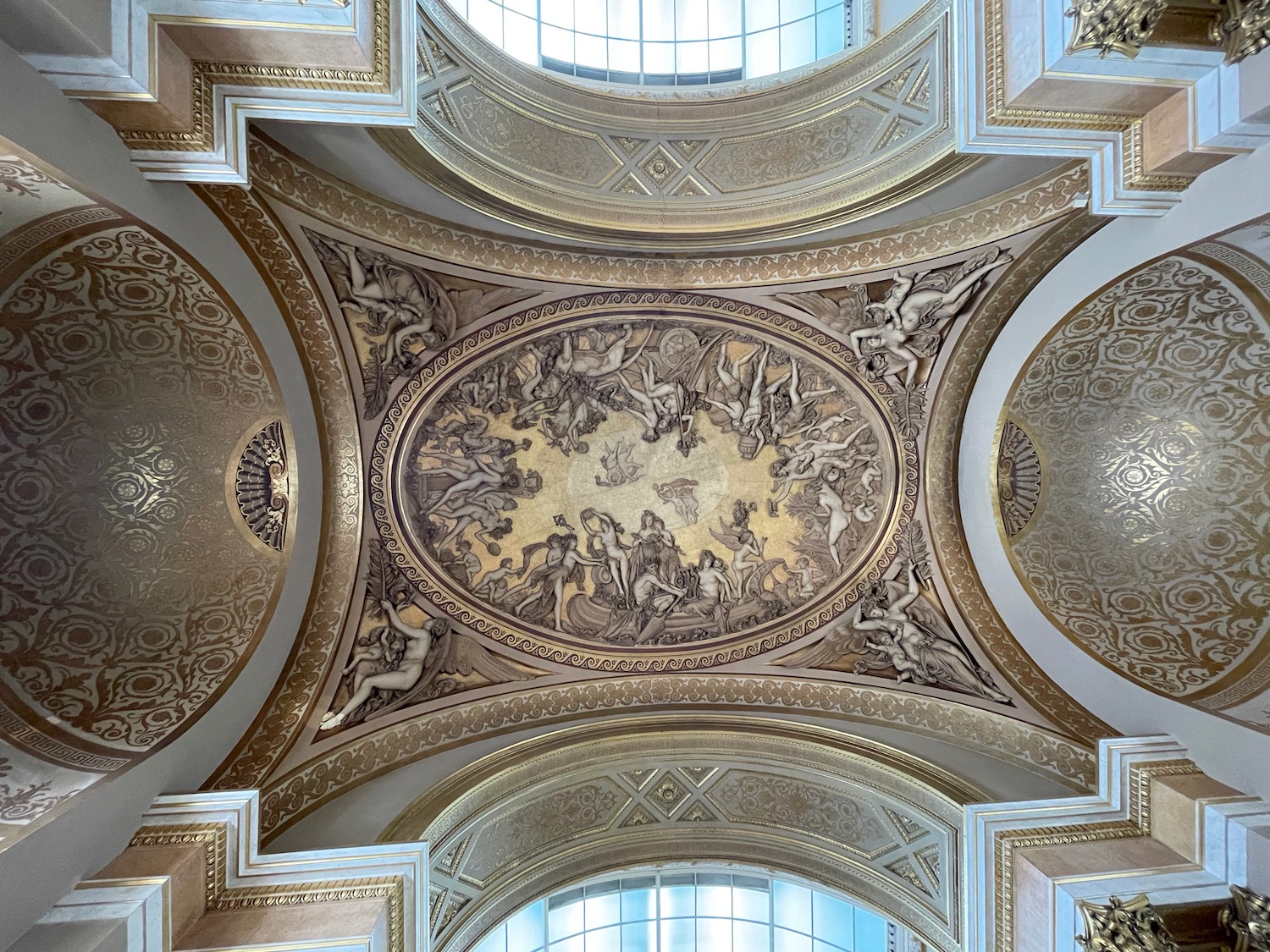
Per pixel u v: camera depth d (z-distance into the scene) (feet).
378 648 27.53
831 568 32.04
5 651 21.06
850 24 33.99
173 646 22.93
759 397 31.65
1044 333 26.07
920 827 25.30
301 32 16.69
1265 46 16.31
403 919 19.70
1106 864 20.20
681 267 29.71
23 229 17.72
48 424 21.97
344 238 24.38
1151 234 21.13
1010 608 28.45
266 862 20.10
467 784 25.14
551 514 31.83
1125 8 16.28
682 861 29.73
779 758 29.01
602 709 31.24
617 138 30.04
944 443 29.94
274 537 25.25
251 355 23.15
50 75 15.40
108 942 15.69
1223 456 26.32
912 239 27.20
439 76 24.38
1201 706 22.54
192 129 17.31
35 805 17.04
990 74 19.86
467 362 29.01
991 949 21.34
